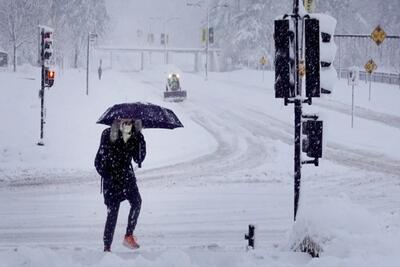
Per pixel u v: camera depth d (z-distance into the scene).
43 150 32.47
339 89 84.38
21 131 37.75
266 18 139.25
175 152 35.41
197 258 9.52
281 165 32.03
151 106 11.77
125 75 122.44
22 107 49.75
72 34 130.50
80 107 52.16
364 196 23.58
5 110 47.22
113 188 11.51
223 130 46.41
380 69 152.75
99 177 26.89
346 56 133.00
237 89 88.44
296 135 12.89
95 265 8.74
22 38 95.38
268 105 65.69
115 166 11.42
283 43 12.32
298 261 9.38
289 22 12.38
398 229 10.75
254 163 32.56
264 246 14.64
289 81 12.41
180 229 17.03
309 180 27.44
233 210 20.12
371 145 40.34
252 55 138.75
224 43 155.38
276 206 21.02
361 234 9.68
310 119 12.74
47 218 18.19
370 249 9.18
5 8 94.94
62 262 9.01
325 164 32.31
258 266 8.85
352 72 48.28
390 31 154.62
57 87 71.88
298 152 12.91
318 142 12.65
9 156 31.02
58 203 20.78
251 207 20.75
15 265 8.80
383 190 25.09
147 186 25.09
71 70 121.56
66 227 16.97
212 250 10.97
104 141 11.41
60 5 124.00
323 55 12.71
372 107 64.69
